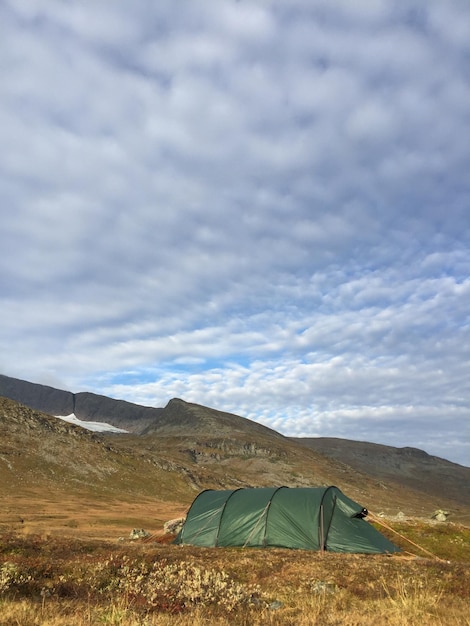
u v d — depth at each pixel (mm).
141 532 37188
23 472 101375
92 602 11625
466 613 10656
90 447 130375
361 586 16438
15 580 13422
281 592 15633
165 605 11234
